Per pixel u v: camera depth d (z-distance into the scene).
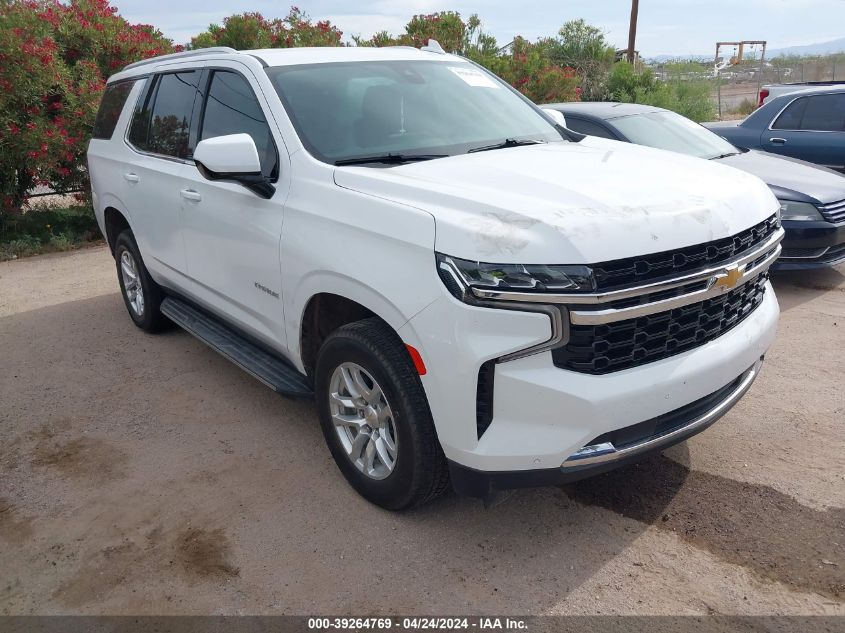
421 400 2.90
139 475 3.76
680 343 2.86
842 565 2.85
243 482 3.64
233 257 3.96
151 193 4.86
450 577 2.89
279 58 4.04
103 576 3.00
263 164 3.72
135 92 5.41
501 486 2.75
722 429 3.95
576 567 2.92
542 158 3.47
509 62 14.04
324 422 3.49
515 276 2.54
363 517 3.30
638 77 18.86
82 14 10.62
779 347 5.05
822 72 28.16
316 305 3.42
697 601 2.71
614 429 2.66
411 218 2.82
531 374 2.60
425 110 3.97
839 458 3.61
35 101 9.45
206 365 5.17
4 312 6.66
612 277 2.58
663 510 3.26
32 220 10.05
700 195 2.96
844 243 6.20
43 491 3.66
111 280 7.66
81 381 4.98
